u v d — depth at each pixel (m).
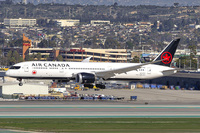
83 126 180.62
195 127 183.62
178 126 185.75
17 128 172.62
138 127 181.12
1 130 168.00
